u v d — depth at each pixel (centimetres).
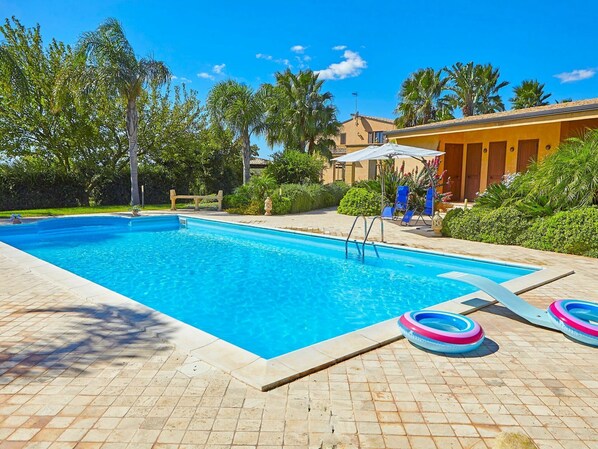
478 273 739
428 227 1147
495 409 264
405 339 380
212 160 2334
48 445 224
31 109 1889
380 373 312
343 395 279
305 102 2453
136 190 1741
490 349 360
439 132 1464
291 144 2495
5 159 1845
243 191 1658
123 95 1627
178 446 223
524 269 687
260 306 585
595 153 830
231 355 333
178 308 578
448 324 399
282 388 287
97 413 254
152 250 991
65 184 1847
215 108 1902
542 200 879
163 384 290
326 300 609
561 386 295
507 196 977
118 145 2134
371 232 1062
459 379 304
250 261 870
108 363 323
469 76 2869
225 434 233
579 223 771
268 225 1210
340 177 3070
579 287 559
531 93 2962
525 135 1383
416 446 226
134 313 434
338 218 1393
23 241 1122
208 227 1370
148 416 251
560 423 249
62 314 436
